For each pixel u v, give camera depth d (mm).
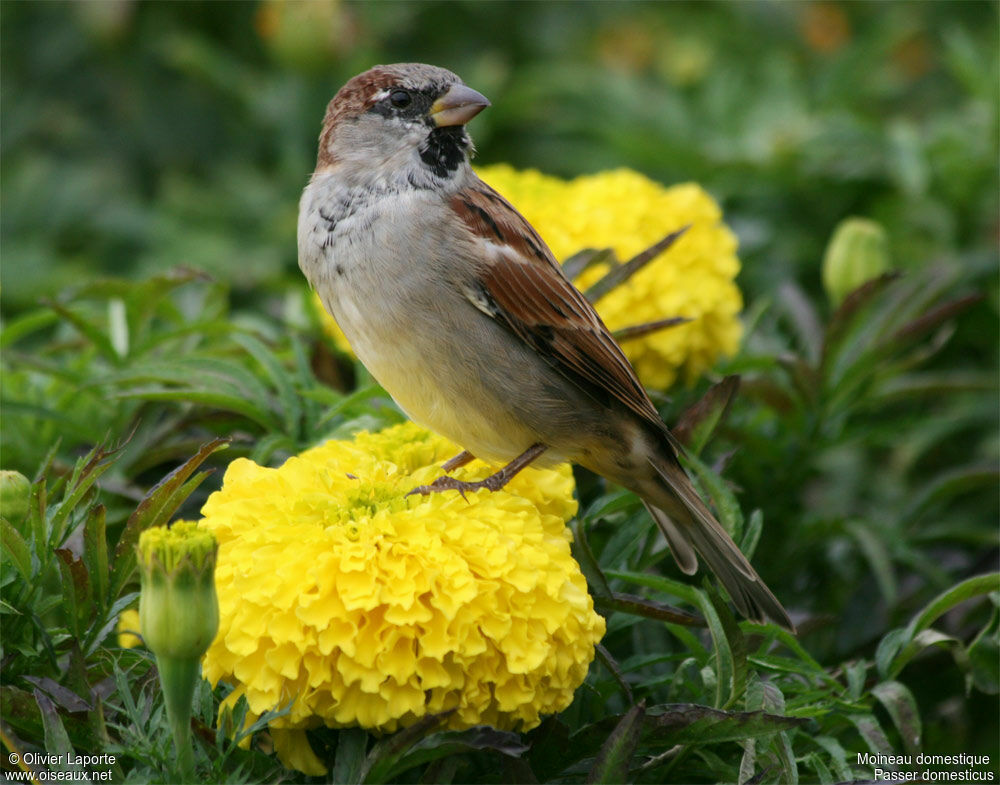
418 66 6250
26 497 4996
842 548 7641
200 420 6707
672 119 10477
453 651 4383
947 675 6613
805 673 5176
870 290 6945
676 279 7082
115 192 10477
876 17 11594
